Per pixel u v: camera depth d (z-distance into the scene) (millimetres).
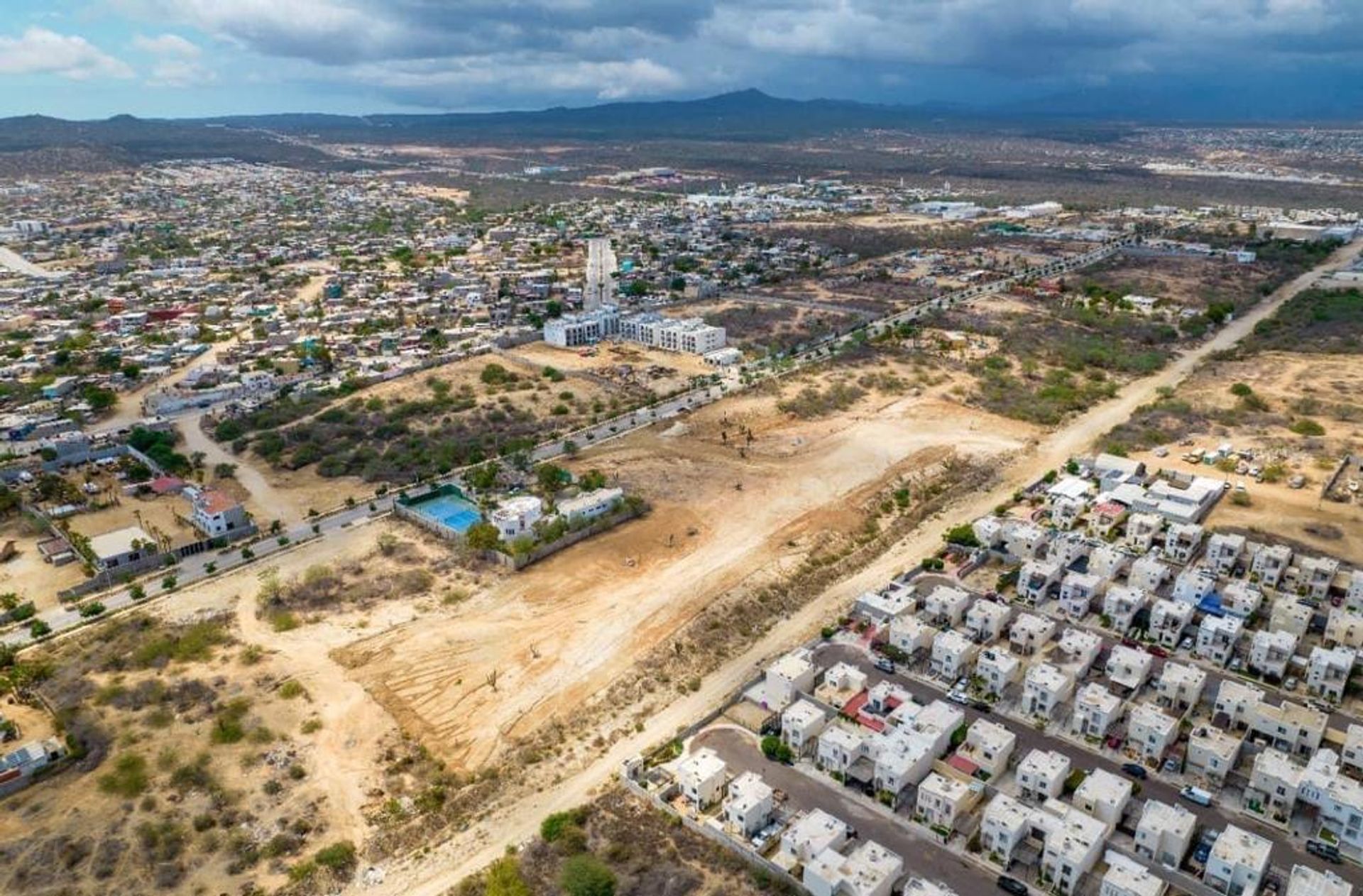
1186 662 180875
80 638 193750
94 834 141125
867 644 189875
